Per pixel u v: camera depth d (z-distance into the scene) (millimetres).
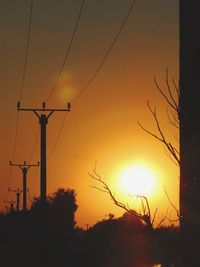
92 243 84000
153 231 28125
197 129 27562
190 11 28047
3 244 131750
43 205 108812
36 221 122375
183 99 28000
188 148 27703
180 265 27656
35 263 91750
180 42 28328
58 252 91750
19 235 144125
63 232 104562
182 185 27844
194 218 27578
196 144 27562
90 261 80500
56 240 98500
